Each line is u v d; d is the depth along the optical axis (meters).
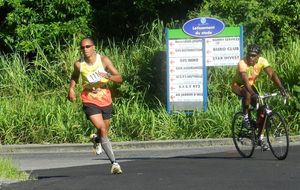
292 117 17.58
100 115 11.35
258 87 18.16
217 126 17.38
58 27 20.97
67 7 21.06
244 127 13.52
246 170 11.59
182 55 18.28
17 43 21.03
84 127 17.86
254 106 13.20
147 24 21.47
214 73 19.17
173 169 12.10
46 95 19.64
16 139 17.94
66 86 19.73
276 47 20.53
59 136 17.77
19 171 12.07
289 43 20.08
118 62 19.88
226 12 20.56
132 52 20.19
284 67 19.02
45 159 15.16
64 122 18.12
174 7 22.19
